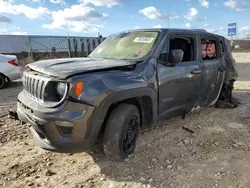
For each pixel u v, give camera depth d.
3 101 6.53
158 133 4.20
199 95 4.55
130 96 3.11
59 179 2.89
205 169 3.07
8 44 17.48
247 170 3.04
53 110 2.69
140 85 3.23
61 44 18.80
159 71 3.57
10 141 3.87
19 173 3.00
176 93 3.93
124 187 2.73
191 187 2.71
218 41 5.22
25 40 17.97
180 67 3.94
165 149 3.62
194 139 3.98
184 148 3.66
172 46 4.15
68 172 3.03
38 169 3.09
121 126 3.06
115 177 2.92
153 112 3.55
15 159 3.32
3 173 2.99
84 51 19.50
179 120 4.85
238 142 3.87
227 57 5.55
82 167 3.14
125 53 3.84
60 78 2.74
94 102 2.75
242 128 4.48
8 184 2.79
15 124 4.61
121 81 3.03
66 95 2.68
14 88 8.59
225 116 5.16
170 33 3.93
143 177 2.91
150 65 3.48
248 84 8.90
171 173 2.99
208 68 4.66
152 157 3.38
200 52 4.48
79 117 2.68
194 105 4.51
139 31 4.20
